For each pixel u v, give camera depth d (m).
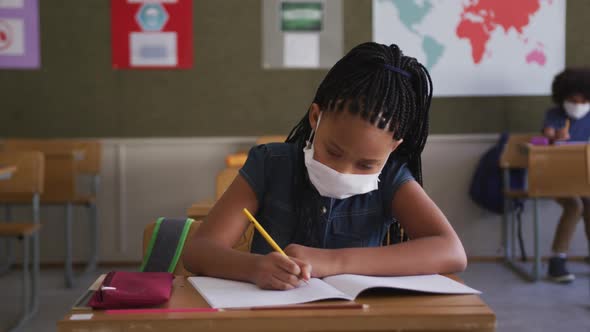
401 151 1.29
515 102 4.50
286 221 1.25
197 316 0.82
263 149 1.29
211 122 4.45
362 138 1.06
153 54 4.40
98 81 4.40
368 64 1.08
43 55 4.37
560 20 4.48
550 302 3.47
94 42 4.38
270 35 4.42
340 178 1.11
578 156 3.70
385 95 1.06
